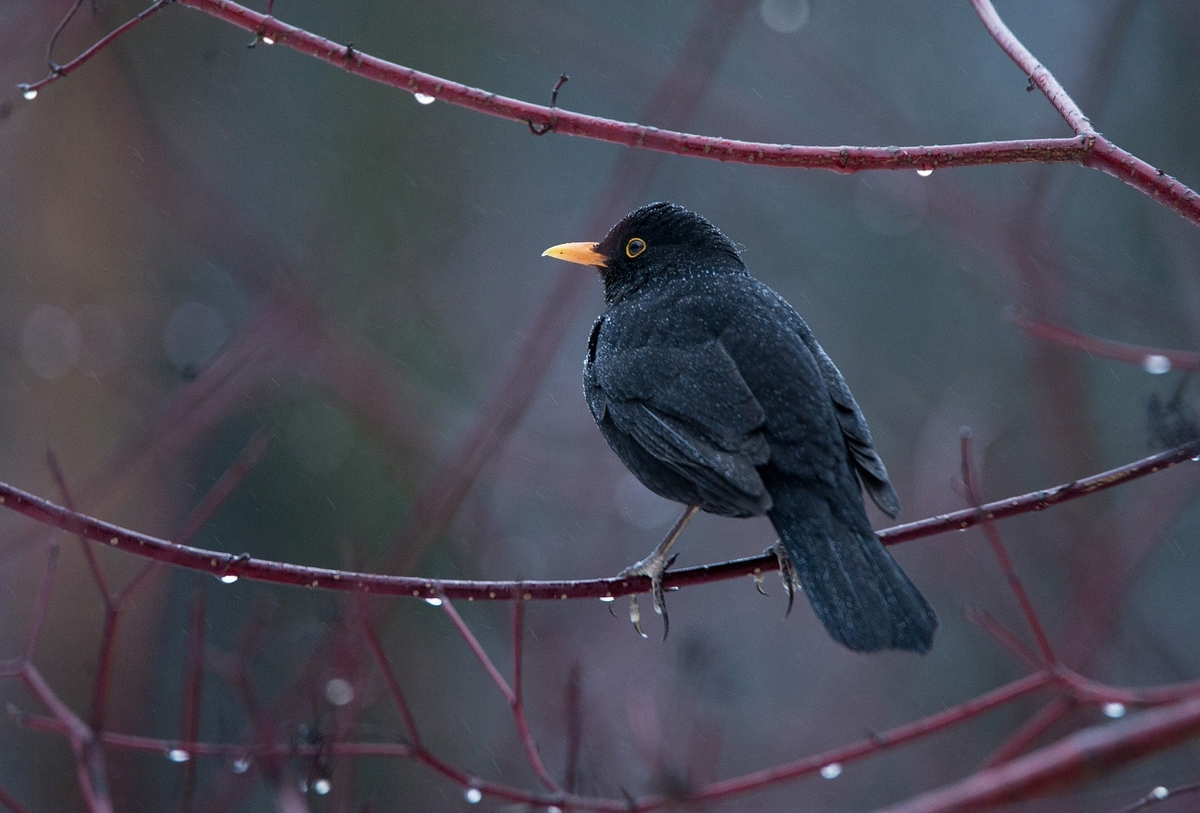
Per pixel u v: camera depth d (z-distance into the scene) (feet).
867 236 59.82
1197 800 37.60
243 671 30.07
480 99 21.94
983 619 28.63
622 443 26.48
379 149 59.62
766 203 60.03
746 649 50.57
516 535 50.03
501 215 60.85
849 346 58.23
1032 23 63.10
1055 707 28.25
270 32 21.81
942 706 47.52
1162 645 42.27
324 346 44.21
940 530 24.29
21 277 49.14
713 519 52.90
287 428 52.26
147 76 57.16
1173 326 45.57
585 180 62.80
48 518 21.72
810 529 22.74
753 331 25.57
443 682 48.37
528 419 51.08
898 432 53.47
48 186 49.14
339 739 28.04
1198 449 23.53
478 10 52.95
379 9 60.39
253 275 48.49
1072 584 42.60
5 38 40.04
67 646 43.55
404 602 48.83
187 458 49.83
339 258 55.57
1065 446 44.37
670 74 43.80
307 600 50.39
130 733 43.34
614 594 24.88
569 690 26.45
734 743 46.98
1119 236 57.06
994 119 61.11
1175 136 56.90
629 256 28.99
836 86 51.62
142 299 50.39
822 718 48.08
